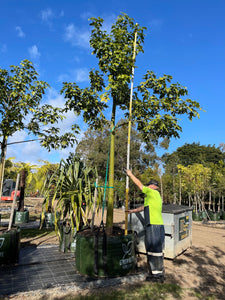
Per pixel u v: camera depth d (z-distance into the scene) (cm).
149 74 537
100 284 359
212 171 1909
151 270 387
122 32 466
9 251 444
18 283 360
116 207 2522
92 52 491
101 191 523
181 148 4612
